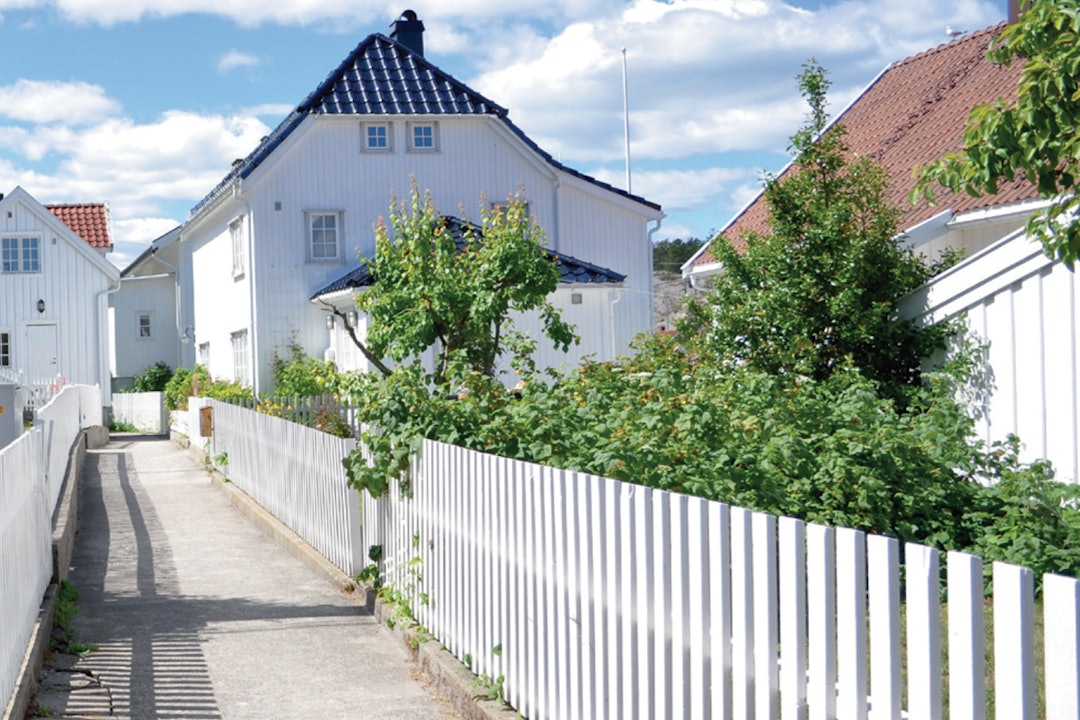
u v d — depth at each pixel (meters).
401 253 14.12
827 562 3.79
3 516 6.64
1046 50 7.15
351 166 28.52
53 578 9.95
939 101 20.09
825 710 3.79
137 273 46.28
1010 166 7.24
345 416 17.58
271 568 11.81
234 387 28.05
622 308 25.62
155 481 20.70
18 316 36.50
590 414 8.65
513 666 6.57
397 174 28.73
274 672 7.83
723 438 8.25
